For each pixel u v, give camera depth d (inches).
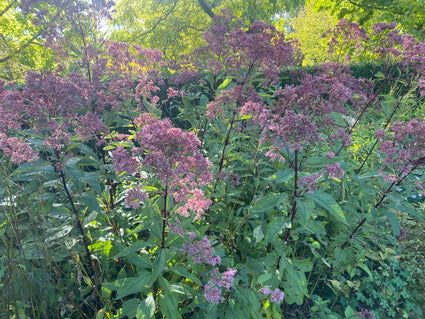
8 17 584.7
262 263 126.8
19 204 122.0
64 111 125.3
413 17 497.0
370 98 177.6
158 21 679.7
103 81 192.5
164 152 97.2
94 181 121.1
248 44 161.0
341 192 158.2
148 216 108.6
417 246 180.9
